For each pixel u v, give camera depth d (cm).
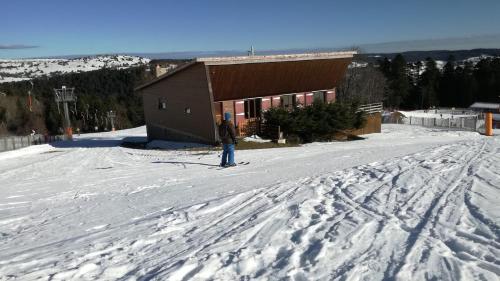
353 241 530
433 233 543
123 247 584
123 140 3894
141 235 641
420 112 9200
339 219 633
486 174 886
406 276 419
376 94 6775
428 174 930
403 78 10562
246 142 2556
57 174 1642
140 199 973
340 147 2197
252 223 648
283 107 2853
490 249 479
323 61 2961
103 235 666
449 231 547
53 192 1184
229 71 2570
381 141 2642
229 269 467
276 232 591
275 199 806
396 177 928
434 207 664
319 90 3212
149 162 1842
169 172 1451
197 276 452
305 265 464
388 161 1184
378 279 417
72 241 647
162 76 2970
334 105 2848
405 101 10969
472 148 1387
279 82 2880
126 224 732
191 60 2502
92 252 570
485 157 1136
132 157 2153
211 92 2592
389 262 456
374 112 3503
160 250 559
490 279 404
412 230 562
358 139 2919
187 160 1800
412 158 1209
